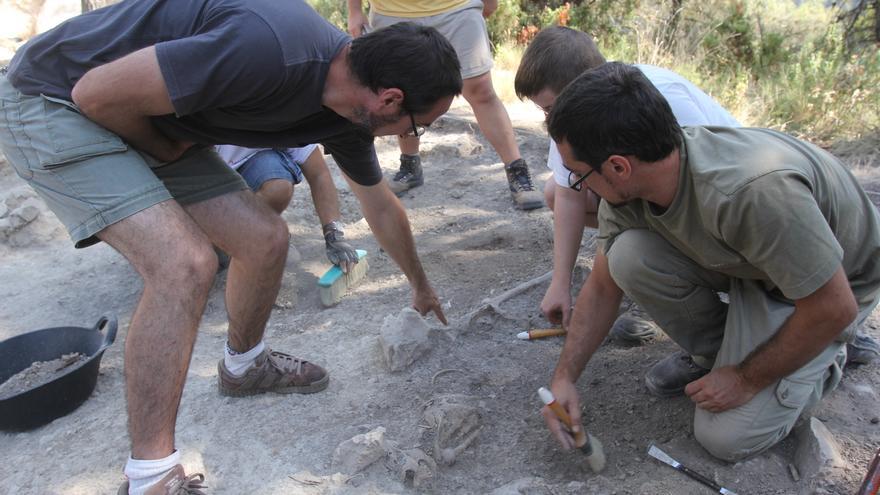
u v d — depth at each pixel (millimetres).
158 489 1973
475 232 4137
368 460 2361
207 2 2045
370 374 2887
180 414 2699
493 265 3758
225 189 2465
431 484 2305
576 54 2586
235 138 2277
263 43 1936
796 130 5707
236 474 2395
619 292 2408
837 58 6949
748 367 2094
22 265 4172
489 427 2557
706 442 2244
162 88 1937
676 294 2301
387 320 3043
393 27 2057
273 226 2467
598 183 2014
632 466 2301
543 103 2676
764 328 2160
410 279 2887
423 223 4312
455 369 2871
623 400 2619
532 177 4793
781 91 6449
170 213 2062
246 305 2539
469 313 3252
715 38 8695
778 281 1913
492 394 2723
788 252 1840
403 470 2311
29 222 4359
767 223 1830
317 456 2443
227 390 2764
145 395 1976
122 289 3859
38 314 3654
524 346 3010
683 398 2561
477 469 2383
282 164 3545
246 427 2609
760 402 2131
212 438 2561
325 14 10781
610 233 2375
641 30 9039
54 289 3889
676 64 7684
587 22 10062
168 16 2070
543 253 3824
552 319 2781
